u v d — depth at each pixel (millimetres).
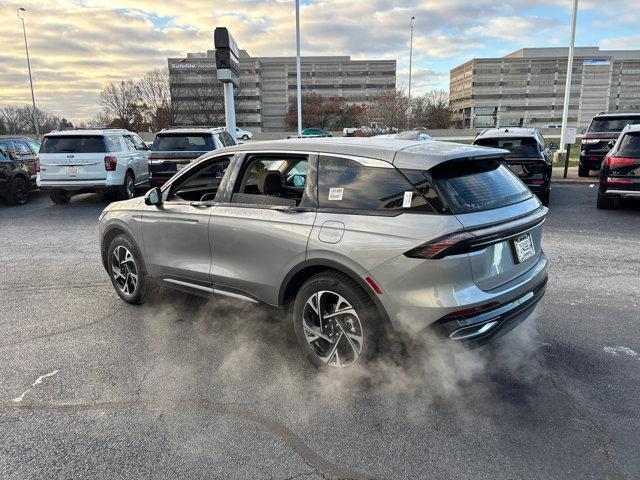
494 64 110812
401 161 3033
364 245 2979
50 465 2557
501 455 2617
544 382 3336
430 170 2943
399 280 2871
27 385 3355
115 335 4172
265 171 3945
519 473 2480
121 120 80438
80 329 4301
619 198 9250
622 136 9148
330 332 3318
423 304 2814
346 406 3074
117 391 3273
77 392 3262
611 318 4406
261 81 110125
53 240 8047
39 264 6520
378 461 2582
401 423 2900
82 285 5570
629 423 2875
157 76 81062
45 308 4832
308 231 3256
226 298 3916
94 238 8172
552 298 4922
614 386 3277
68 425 2902
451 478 2453
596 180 13680
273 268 3480
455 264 2758
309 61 113312
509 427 2857
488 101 112625
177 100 85625
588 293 5059
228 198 3838
